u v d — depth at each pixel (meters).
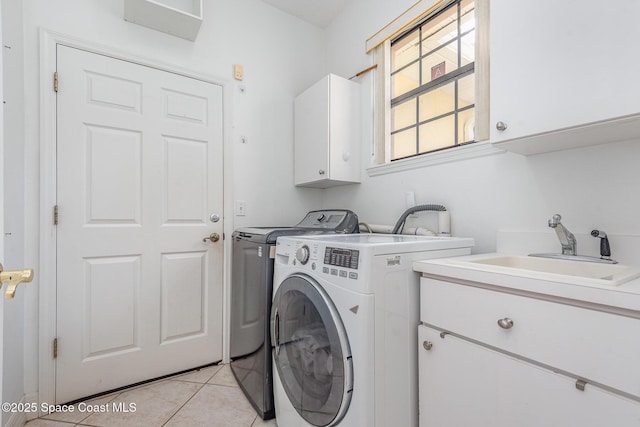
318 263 1.15
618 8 0.86
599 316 0.71
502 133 1.13
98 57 1.73
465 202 1.61
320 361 1.14
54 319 1.59
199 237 2.04
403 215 1.83
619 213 1.12
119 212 1.78
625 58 0.85
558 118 0.98
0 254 0.57
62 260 1.62
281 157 2.45
